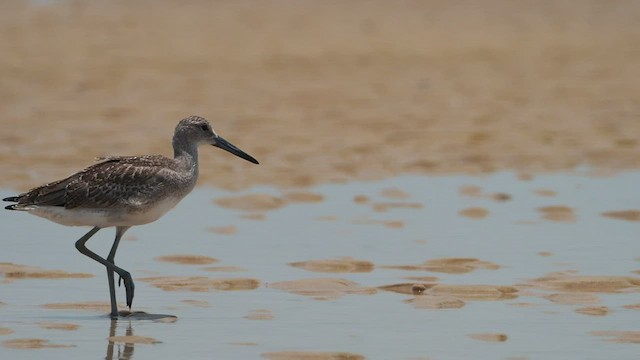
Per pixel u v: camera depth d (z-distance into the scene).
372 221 20.77
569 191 23.72
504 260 17.80
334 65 44.88
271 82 40.44
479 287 16.00
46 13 61.12
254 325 14.27
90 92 37.75
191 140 16.14
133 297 15.35
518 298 15.59
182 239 19.28
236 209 21.84
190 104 35.59
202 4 66.06
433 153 28.02
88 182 15.18
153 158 15.80
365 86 39.69
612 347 13.34
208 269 17.27
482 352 13.14
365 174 25.50
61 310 15.01
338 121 32.66
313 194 23.02
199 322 14.42
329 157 27.44
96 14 61.03
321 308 15.09
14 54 46.78
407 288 16.12
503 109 34.91
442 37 53.78
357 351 13.15
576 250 18.48
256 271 17.14
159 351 13.14
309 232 19.88
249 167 26.09
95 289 16.17
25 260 17.73
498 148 28.66
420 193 23.47
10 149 27.89
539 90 38.69
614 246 18.77
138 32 54.62
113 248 15.38
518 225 20.45
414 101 36.47
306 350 13.15
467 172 25.83
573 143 29.33
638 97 37.06
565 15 62.00
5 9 62.22
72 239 19.23
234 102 36.09
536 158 27.44
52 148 28.08
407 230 20.06
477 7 65.31
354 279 16.70
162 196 15.54
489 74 42.53
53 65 43.78
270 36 53.84
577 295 15.70
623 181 24.81
